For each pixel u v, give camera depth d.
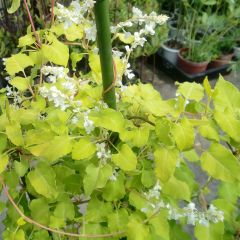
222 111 0.34
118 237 0.38
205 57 1.19
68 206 0.38
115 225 0.38
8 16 0.92
